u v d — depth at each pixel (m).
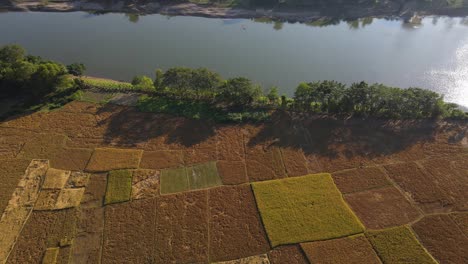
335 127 43.31
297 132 42.44
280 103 47.09
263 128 43.12
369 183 34.97
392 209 32.19
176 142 40.50
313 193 33.69
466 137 41.56
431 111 44.06
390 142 40.78
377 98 43.78
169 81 46.69
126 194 33.38
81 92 49.81
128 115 45.16
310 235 29.80
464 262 27.83
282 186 34.47
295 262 27.97
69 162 37.09
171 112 45.81
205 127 43.19
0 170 35.84
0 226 30.34
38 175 35.41
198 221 31.12
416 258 27.92
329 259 27.95
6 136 40.84
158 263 27.89
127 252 28.56
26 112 45.28
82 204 32.50
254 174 36.09
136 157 37.91
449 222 30.89
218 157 38.31
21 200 32.75
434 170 36.50
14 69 47.09
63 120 43.88
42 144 39.62
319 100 44.75
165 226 30.62
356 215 31.62
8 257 28.11
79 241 29.34
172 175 35.78
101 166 36.53
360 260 27.89
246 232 30.27
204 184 34.84
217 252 28.70
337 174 36.09
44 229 30.22
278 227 30.45
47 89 49.28
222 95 47.12
